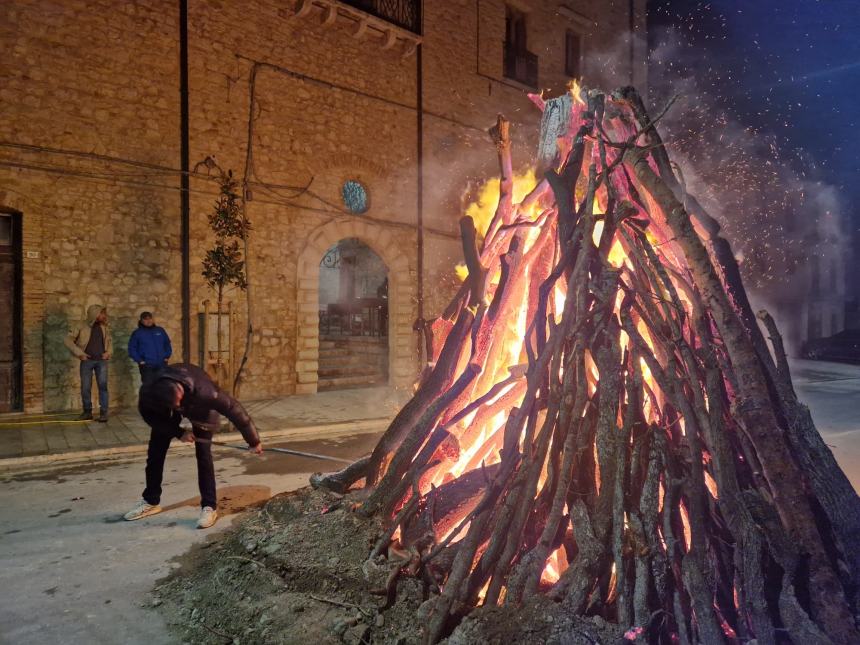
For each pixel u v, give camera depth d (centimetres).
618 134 356
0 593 323
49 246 895
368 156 1261
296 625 263
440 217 1393
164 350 850
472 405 332
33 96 880
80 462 645
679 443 289
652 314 306
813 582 239
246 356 993
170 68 998
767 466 260
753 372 272
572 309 305
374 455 364
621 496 260
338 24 1209
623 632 224
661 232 335
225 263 935
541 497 281
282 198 1134
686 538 275
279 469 612
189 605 304
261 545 337
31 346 882
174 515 456
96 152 933
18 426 805
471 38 1445
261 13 1100
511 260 363
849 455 651
